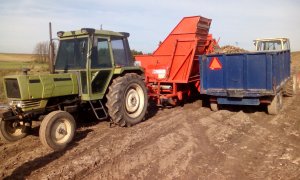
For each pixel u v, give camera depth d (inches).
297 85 601.3
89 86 286.5
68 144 260.1
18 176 199.5
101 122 338.6
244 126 306.3
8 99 256.8
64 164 215.8
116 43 321.7
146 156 225.3
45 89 258.2
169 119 344.5
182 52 417.7
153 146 244.2
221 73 364.8
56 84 267.4
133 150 241.1
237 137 272.8
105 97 309.3
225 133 280.8
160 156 225.3
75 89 285.1
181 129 294.7
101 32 299.0
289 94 491.5
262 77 339.9
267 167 205.9
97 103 310.8
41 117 262.7
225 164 211.6
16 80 246.5
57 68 305.0
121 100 301.3
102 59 301.3
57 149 246.1
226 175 194.2
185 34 428.8
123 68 316.5
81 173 199.5
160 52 444.5
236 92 354.0
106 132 296.5
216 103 381.7
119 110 299.4
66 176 194.1
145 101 334.0
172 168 204.5
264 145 251.3
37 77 255.6
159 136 278.1
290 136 275.9
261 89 342.0
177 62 419.8
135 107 322.7
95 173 199.3
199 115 364.8
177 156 223.9
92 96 289.7
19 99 247.6
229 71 359.3
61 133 251.3
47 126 241.9
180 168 203.9
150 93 419.5
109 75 308.3
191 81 420.2
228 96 360.2
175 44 422.6
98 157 224.5
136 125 321.7
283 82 405.4
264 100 356.2
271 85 335.9
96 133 294.7
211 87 373.7
